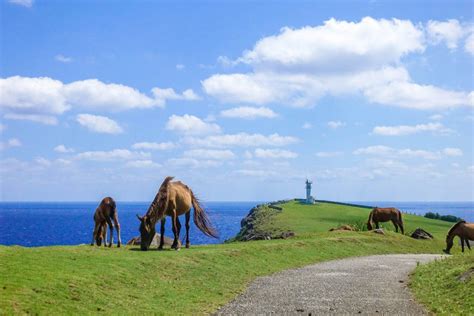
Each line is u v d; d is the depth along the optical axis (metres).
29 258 17.84
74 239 99.69
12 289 13.89
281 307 16.73
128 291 16.58
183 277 20.00
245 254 27.02
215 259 24.14
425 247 43.44
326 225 60.59
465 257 26.22
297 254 30.72
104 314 14.02
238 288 20.22
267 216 79.50
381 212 49.00
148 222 24.47
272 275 24.03
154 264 20.36
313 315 15.63
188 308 16.11
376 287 20.97
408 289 20.64
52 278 15.49
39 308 13.19
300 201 108.06
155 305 15.83
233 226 146.12
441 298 18.06
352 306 17.00
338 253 34.03
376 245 39.59
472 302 16.62
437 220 78.75
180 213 26.34
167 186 25.38
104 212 25.14
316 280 22.62
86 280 16.11
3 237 104.50
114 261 19.53
